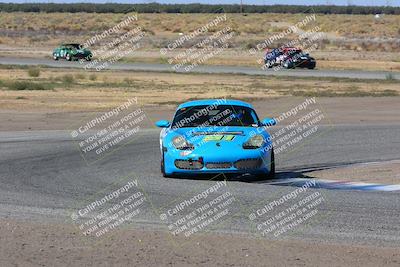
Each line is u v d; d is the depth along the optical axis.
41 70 152.12
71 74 142.38
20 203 30.47
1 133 64.12
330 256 21.31
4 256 21.12
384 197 31.89
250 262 20.64
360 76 145.38
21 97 96.69
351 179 38.75
